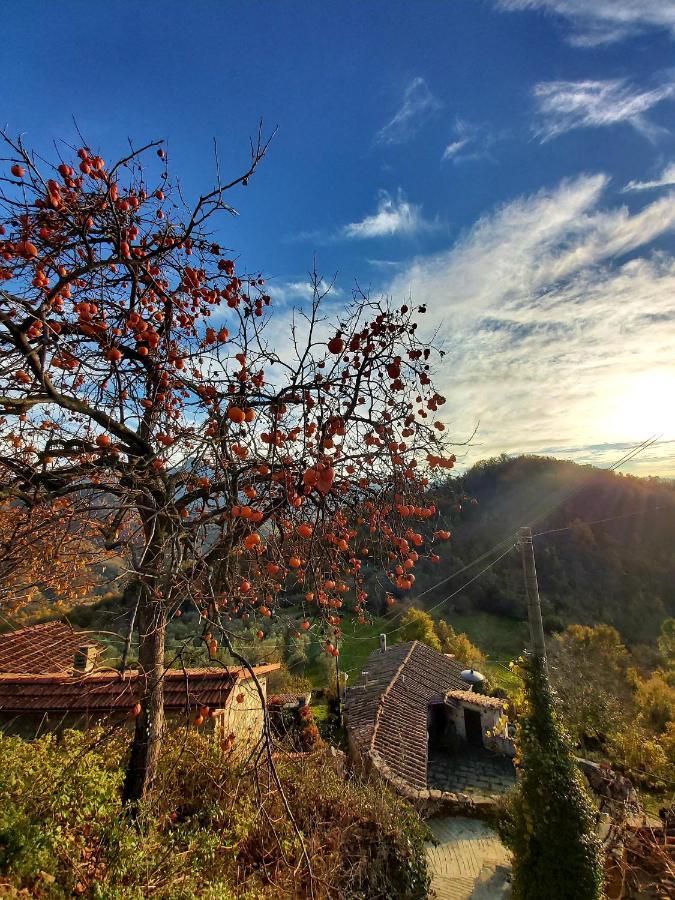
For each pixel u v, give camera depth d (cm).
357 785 519
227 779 386
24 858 242
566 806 438
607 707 1406
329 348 280
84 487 288
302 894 341
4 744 360
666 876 509
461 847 800
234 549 314
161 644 363
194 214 301
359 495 320
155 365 334
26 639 794
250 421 261
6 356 266
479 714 1312
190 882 281
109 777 330
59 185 304
